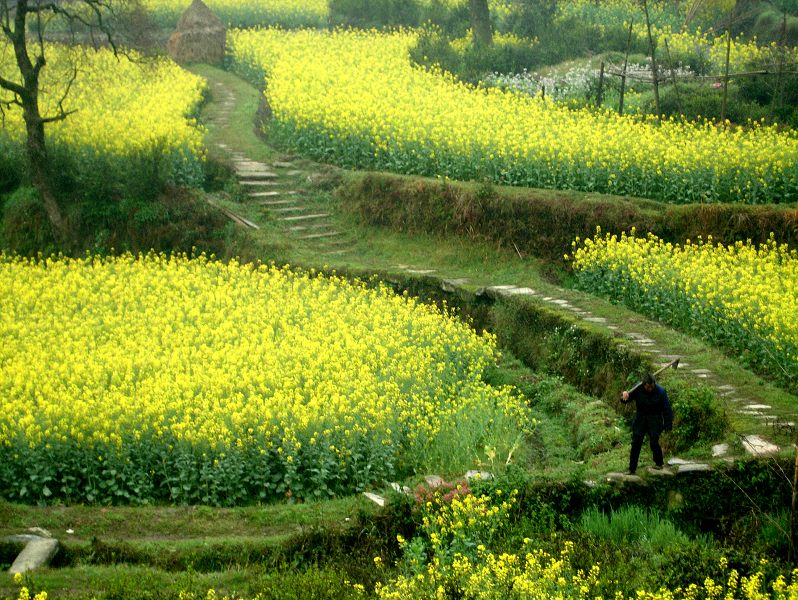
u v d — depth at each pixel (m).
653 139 26.12
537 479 14.05
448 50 38.62
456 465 15.57
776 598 10.80
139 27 35.78
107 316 20.33
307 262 25.28
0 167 29.16
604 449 15.99
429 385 17.94
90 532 13.09
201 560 12.37
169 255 26.91
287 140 31.81
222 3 50.44
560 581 10.56
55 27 46.38
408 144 28.09
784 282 19.27
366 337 19.19
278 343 19.20
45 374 16.95
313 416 15.38
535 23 41.84
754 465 13.83
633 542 12.83
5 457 14.66
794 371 16.88
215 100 37.41
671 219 23.11
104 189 27.70
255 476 14.84
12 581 11.33
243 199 28.52
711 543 12.94
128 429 15.10
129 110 33.22
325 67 37.25
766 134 26.58
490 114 29.67
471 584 10.72
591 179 24.98
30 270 24.08
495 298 22.27
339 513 13.65
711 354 17.81
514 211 24.73
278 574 11.85
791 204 22.81
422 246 25.86
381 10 47.38
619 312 20.50
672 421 14.91
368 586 11.62
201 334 19.45
